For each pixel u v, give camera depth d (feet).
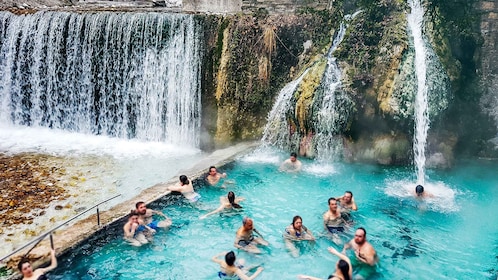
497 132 49.83
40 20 57.11
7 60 59.36
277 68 52.80
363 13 49.37
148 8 68.39
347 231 32.07
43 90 58.85
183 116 53.88
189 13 54.65
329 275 26.81
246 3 57.98
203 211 34.88
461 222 34.06
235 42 51.60
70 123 58.65
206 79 52.75
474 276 27.22
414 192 39.19
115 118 56.75
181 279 26.45
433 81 43.52
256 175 42.47
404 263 28.45
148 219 31.83
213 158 45.39
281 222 33.45
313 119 45.73
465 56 49.65
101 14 54.60
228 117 52.11
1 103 60.54
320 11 52.49
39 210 34.58
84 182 40.68
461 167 46.11
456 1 48.88
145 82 54.54
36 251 26.71
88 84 56.65
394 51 44.80
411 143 44.60
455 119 47.73
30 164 45.32
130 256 28.71
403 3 48.34
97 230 29.30
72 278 26.45
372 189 39.83
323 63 47.42
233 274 26.45
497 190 39.91
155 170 44.57
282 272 27.17
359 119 45.09
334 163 45.96
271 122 50.11
